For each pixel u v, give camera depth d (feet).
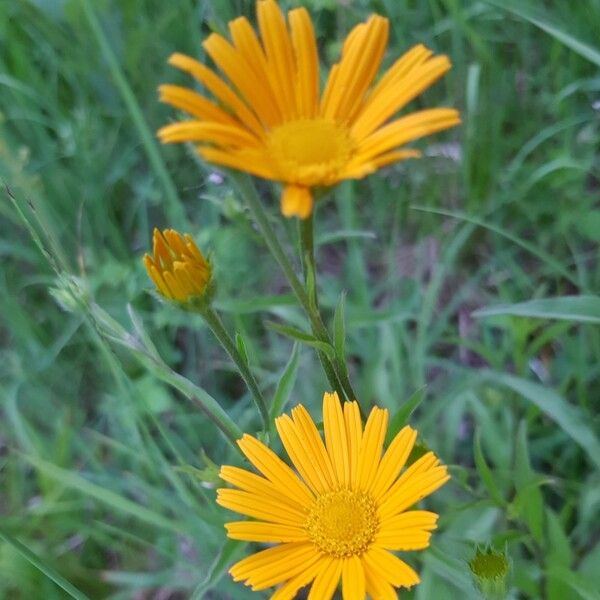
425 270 1.05
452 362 0.92
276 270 1.03
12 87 1.15
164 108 1.18
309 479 0.54
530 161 1.09
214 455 0.93
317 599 0.49
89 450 0.92
